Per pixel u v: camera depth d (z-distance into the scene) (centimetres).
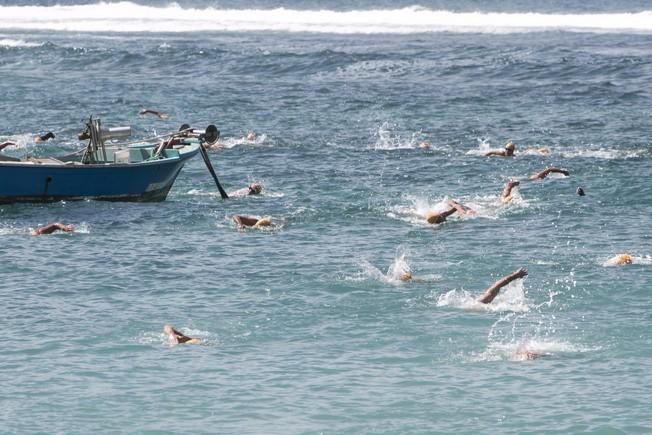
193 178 10688
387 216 9062
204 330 6291
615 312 6569
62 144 12306
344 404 5269
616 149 12038
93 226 8688
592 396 5344
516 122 13950
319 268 7500
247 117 14300
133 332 6241
